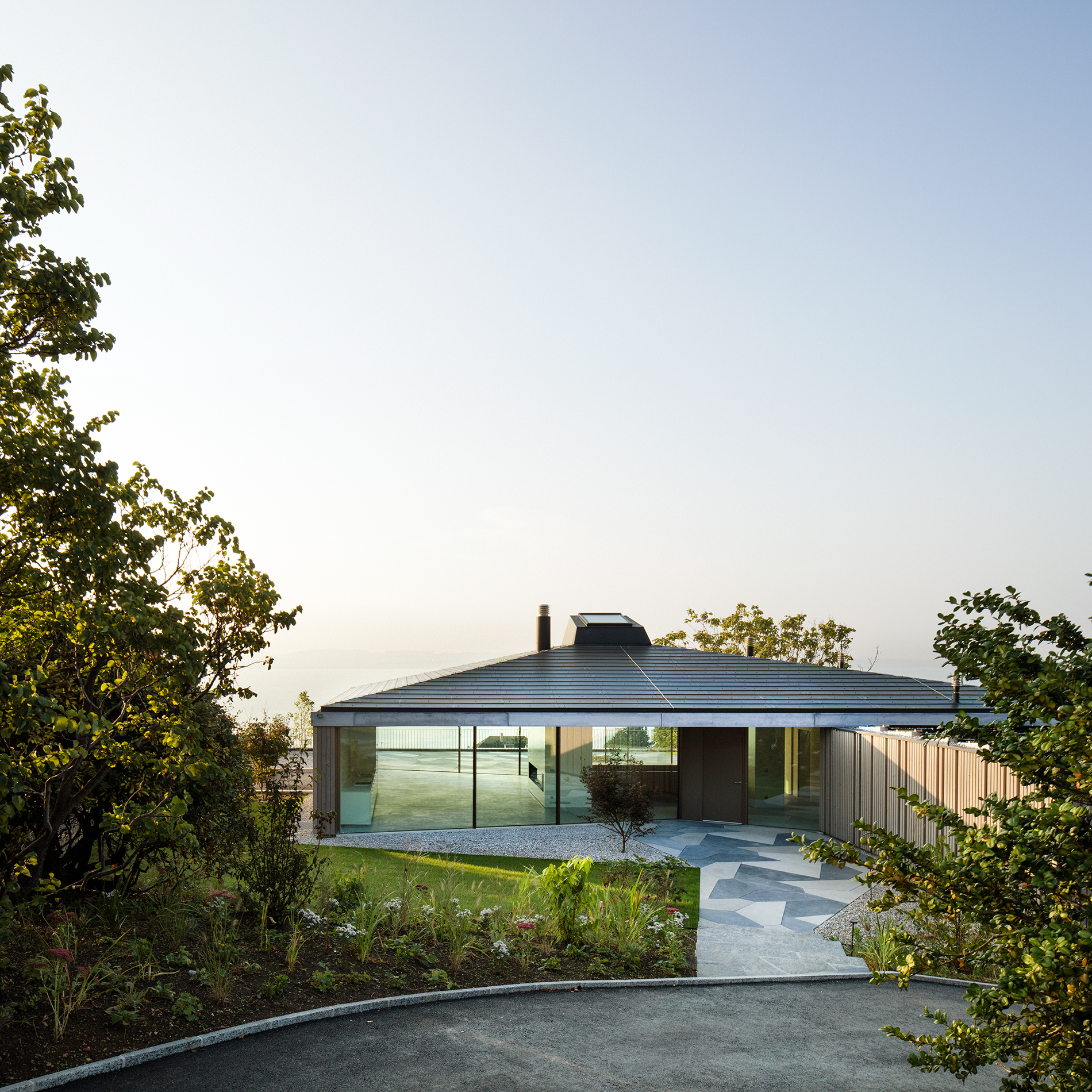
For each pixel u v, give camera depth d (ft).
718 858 52.65
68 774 24.02
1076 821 13.06
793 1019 24.86
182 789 27.91
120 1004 20.24
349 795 60.54
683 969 29.89
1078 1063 13.08
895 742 50.11
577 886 30.78
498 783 62.59
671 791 65.46
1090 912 13.23
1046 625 16.44
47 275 20.88
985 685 15.43
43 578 21.94
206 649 27.50
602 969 28.32
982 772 42.06
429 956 27.50
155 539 23.45
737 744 64.64
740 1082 20.16
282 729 58.44
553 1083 19.38
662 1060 21.22
